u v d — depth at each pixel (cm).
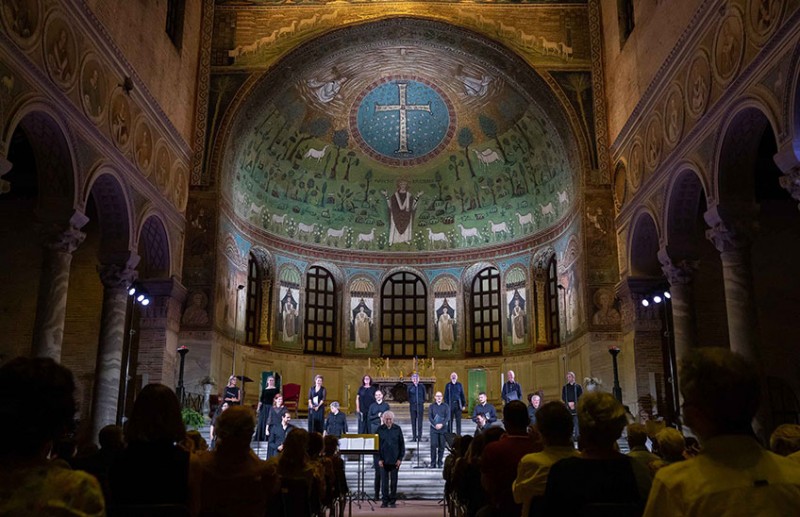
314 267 3097
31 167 2197
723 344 2280
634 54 2178
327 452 1112
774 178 2252
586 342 2319
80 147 1584
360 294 3130
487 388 2977
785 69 1249
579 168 2427
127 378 1980
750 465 267
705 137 1614
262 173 2822
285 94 2695
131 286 2012
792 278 2288
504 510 588
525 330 2905
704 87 1627
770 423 1453
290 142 2877
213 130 2431
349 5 2570
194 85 2461
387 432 1662
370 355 3083
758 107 1352
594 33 2539
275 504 662
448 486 1196
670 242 1888
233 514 504
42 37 1405
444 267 3147
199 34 2511
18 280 2297
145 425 424
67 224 1549
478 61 2631
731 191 1550
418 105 2995
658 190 1944
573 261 2516
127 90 1844
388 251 3173
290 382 2883
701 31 1641
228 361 2480
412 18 2548
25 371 274
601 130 2444
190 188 2383
